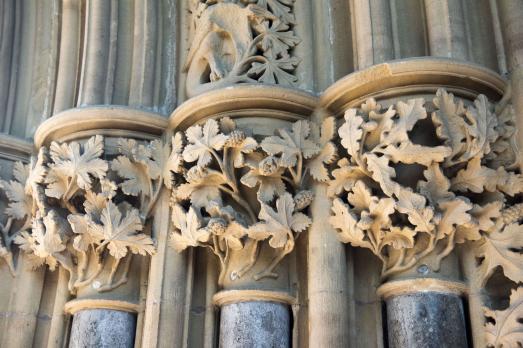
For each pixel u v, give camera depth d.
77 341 3.03
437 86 2.80
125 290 3.12
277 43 3.25
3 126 3.64
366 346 2.79
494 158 2.78
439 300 2.64
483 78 2.79
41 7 3.90
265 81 3.16
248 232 2.88
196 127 3.03
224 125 3.00
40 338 3.25
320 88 3.14
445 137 2.69
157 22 3.57
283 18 3.32
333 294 2.78
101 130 3.25
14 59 3.81
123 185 3.11
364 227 2.73
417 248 2.71
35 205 3.32
